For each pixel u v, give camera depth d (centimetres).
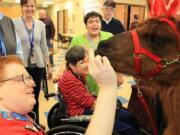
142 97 206
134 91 263
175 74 148
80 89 253
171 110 151
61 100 262
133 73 160
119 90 569
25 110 108
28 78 112
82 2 1435
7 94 104
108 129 102
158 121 212
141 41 156
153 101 212
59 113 268
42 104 469
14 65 108
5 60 109
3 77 105
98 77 105
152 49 152
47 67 388
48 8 2655
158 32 148
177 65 146
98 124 101
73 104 257
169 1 180
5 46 211
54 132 237
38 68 351
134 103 267
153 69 152
